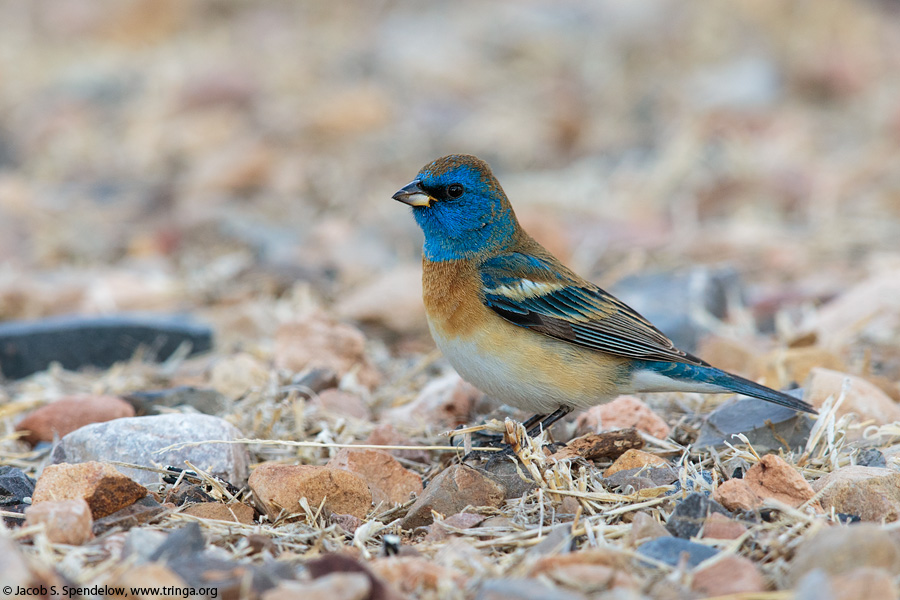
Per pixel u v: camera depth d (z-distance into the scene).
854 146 21.33
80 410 9.56
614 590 5.74
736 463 8.17
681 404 10.29
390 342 13.39
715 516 6.80
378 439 9.20
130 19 28.50
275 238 16.97
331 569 6.00
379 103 22.70
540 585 5.71
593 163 21.08
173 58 26.41
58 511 6.71
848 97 23.95
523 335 8.97
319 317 11.80
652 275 15.05
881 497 7.25
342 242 16.47
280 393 10.20
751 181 19.03
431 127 22.53
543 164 21.33
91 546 6.70
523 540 6.89
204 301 14.78
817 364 10.74
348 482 7.73
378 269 15.79
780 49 26.05
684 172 19.78
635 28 27.06
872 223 17.42
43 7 30.00
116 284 14.77
